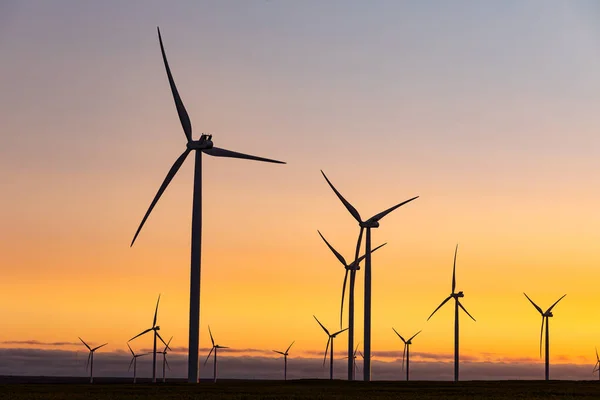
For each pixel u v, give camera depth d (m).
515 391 116.12
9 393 104.69
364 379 140.38
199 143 112.00
